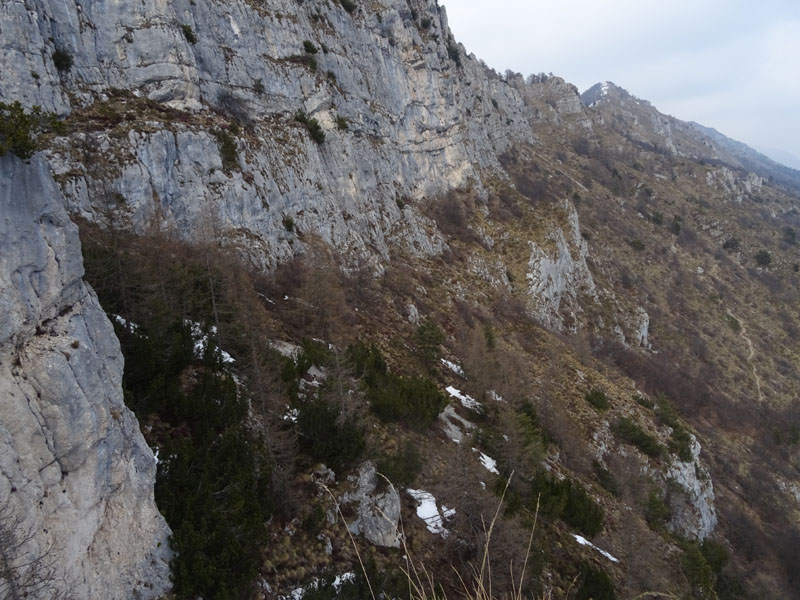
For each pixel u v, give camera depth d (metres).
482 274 60.22
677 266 99.25
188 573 12.81
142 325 19.64
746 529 44.28
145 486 12.79
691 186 141.88
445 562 19.47
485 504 19.88
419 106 68.69
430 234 59.66
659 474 39.12
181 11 33.91
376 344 34.97
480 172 82.69
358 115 53.75
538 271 63.91
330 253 39.62
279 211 36.16
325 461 19.84
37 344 10.51
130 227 25.44
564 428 36.50
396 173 60.88
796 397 75.62
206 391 18.75
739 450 58.12
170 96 32.06
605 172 130.50
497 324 52.00
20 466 9.66
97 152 26.38
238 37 38.69
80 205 24.48
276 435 18.22
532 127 160.38
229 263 27.05
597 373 51.94
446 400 32.22
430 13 82.06
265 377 19.23
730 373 76.88
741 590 33.50
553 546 24.12
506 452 27.58
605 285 80.62
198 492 14.35
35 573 9.14
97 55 29.83
